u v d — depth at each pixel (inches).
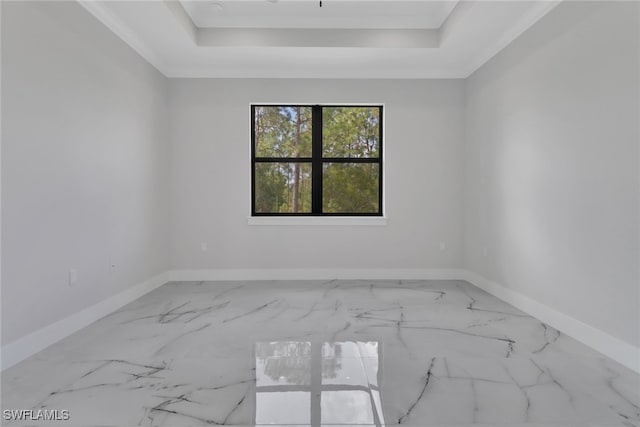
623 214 85.4
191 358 86.4
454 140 174.2
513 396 69.6
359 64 164.2
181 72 168.4
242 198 173.2
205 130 171.5
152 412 63.9
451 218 175.0
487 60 150.8
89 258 111.3
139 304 132.6
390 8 138.3
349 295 144.9
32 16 88.7
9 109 82.5
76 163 105.0
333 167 180.1
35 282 90.0
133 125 138.4
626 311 84.5
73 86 103.7
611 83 88.3
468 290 153.7
